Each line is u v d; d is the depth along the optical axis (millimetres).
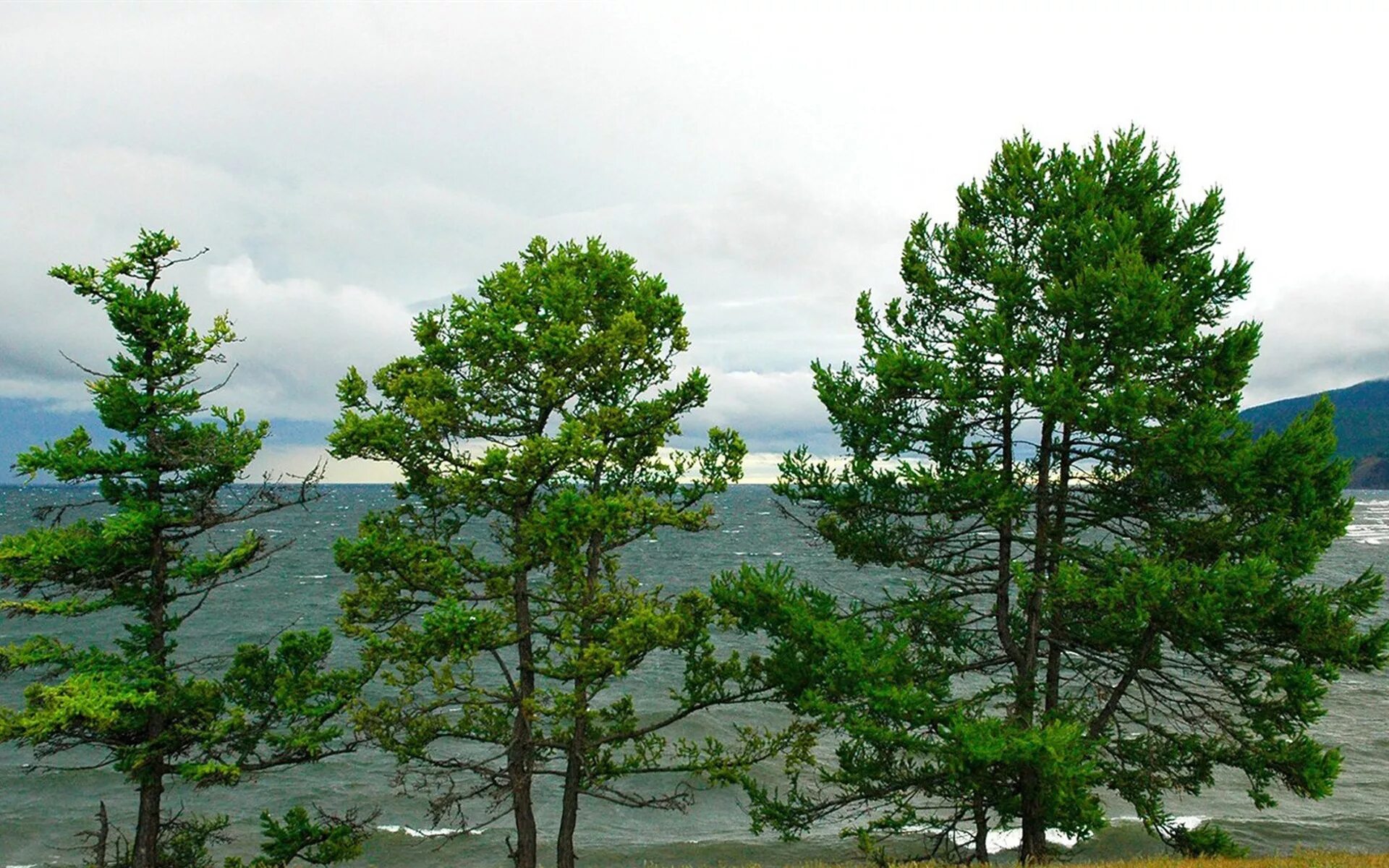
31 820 28438
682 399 14180
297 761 14117
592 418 13328
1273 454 11477
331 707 13500
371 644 12742
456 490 12602
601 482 14516
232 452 13555
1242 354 11820
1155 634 12250
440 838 27125
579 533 12195
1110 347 12203
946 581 14172
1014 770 12016
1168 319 11344
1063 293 12008
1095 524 13367
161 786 13773
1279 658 11922
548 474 12797
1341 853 14164
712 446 14281
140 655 13477
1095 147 13555
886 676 12055
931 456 13461
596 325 14172
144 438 13508
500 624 12867
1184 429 11352
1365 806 29516
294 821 14359
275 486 14102
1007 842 25203
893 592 66625
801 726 14156
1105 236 12312
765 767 32812
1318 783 11383
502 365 13336
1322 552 11484
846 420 13891
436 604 12453
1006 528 13273
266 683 14344
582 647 13328
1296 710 11641
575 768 14375
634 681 45344
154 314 13297
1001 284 12805
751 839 27094
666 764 33062
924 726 11984
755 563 103500
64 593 13344
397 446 12844
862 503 13930
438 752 35156
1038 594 13102
